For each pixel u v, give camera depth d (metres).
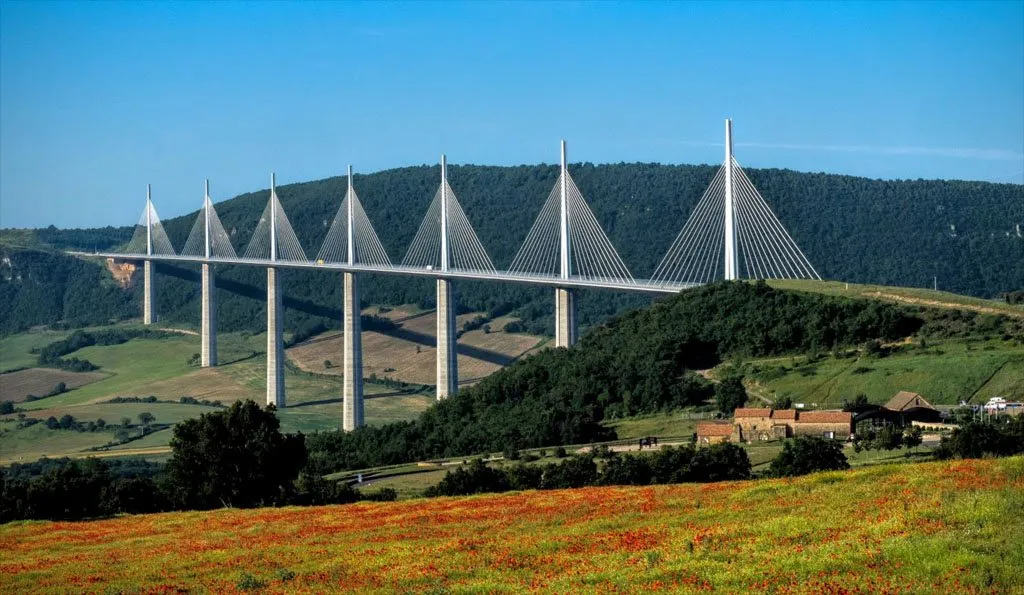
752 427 114.06
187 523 67.12
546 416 137.50
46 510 82.94
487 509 60.84
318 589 43.84
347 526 59.50
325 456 145.38
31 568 54.56
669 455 85.94
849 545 41.75
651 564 42.31
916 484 51.09
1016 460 53.06
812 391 134.50
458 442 138.12
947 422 112.31
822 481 55.81
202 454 83.31
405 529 56.34
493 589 40.84
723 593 37.56
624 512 55.12
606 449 118.25
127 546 59.66
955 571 37.28
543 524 54.19
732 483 61.88
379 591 42.56
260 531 60.72
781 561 40.56
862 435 101.44
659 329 162.38
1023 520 42.31
